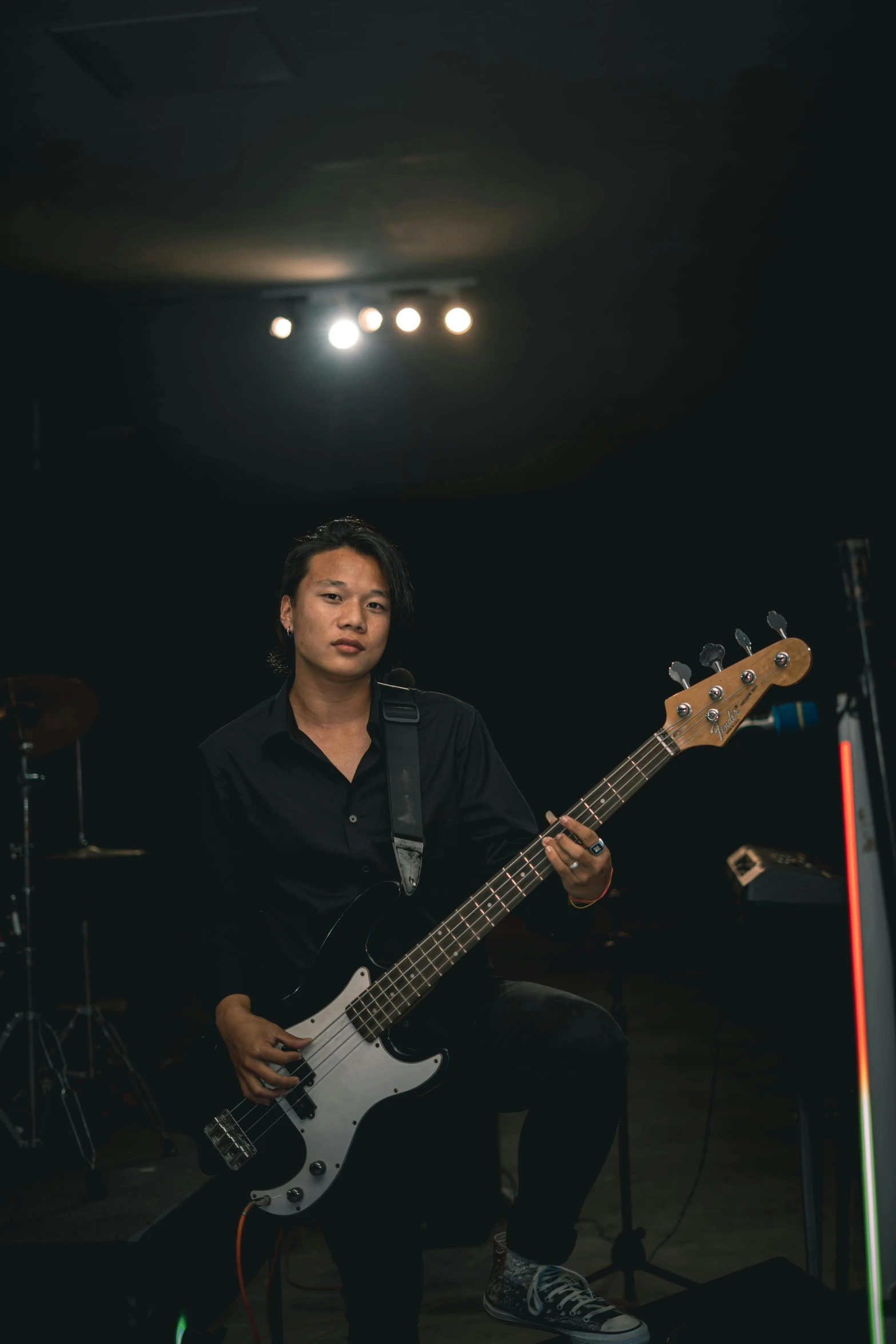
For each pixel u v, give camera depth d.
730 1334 1.70
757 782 8.58
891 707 2.19
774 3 3.27
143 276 5.07
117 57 3.42
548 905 1.73
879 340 5.88
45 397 6.26
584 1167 1.68
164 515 7.77
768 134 4.01
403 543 8.59
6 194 4.30
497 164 4.17
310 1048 1.70
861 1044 2.06
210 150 4.00
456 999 1.80
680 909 8.66
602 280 5.21
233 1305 2.76
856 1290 2.54
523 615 8.89
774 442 7.27
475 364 6.08
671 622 8.71
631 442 7.31
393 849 1.79
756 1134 3.97
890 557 6.87
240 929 1.87
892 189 4.43
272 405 6.54
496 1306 1.74
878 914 2.21
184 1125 1.79
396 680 1.99
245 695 8.27
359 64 3.49
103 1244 2.44
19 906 3.85
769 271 5.12
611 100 3.75
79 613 6.85
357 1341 1.75
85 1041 4.37
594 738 9.04
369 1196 1.71
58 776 6.35
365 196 4.37
